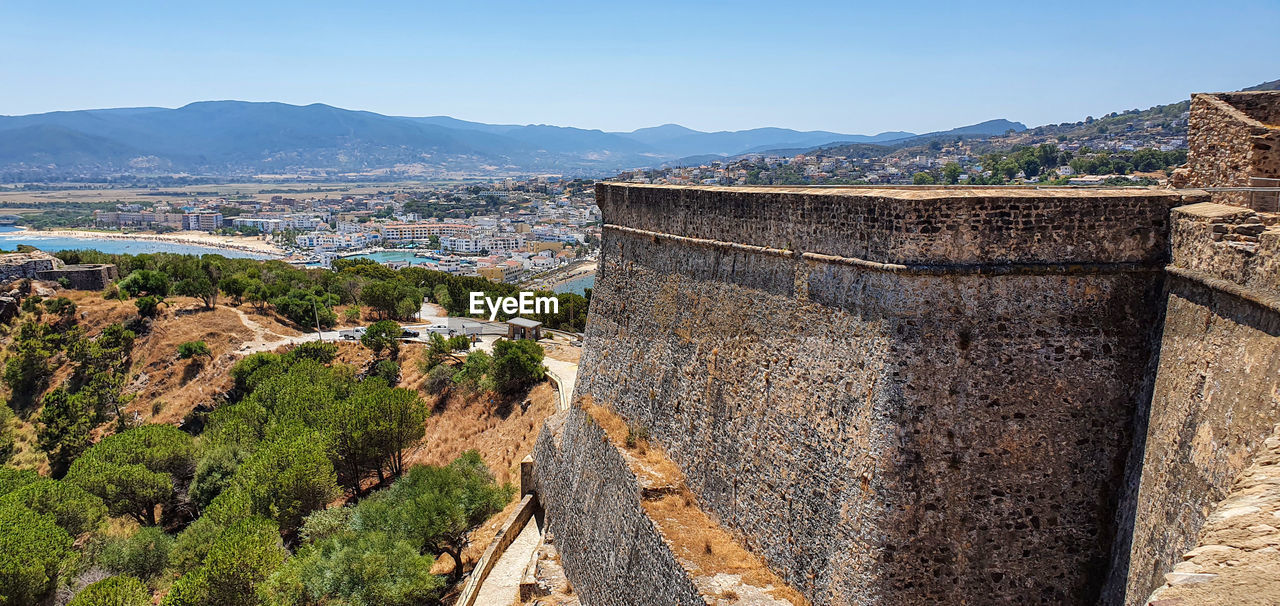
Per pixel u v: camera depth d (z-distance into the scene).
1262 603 6.98
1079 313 15.21
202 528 45.44
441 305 128.25
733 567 19.09
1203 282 13.08
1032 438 15.23
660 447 25.42
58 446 76.25
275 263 145.12
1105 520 15.13
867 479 15.74
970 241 15.25
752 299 21.33
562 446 33.25
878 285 16.16
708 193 23.97
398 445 53.81
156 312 103.31
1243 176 17.00
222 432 62.06
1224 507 8.98
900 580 15.21
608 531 25.27
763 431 19.80
